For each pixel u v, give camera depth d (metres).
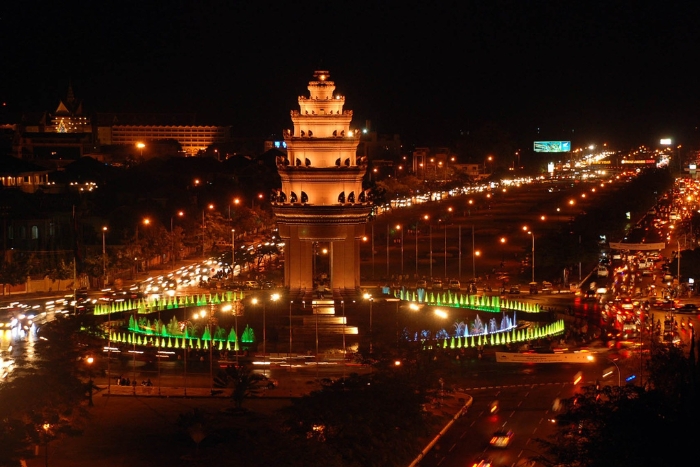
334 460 180.62
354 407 199.88
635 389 177.62
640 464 159.00
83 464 194.12
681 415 168.25
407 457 198.50
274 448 180.25
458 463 197.62
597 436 166.50
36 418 194.88
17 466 180.88
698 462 157.50
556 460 173.12
